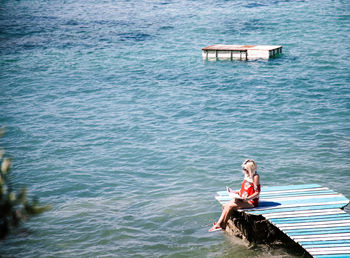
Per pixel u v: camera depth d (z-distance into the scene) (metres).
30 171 14.81
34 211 3.39
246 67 31.12
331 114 20.22
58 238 10.48
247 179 10.26
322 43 37.91
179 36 43.97
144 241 10.31
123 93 25.52
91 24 51.91
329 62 31.16
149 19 54.19
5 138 18.31
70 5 68.12
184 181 13.80
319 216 9.70
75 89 26.66
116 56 36.19
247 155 15.73
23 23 53.00
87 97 24.84
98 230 10.83
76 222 11.27
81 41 42.75
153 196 12.77
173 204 12.20
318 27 44.97
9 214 3.33
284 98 23.19
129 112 21.83
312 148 16.19
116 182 13.88
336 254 8.20
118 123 20.11
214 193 12.83
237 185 13.31
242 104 22.48
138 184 13.70
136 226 11.03
